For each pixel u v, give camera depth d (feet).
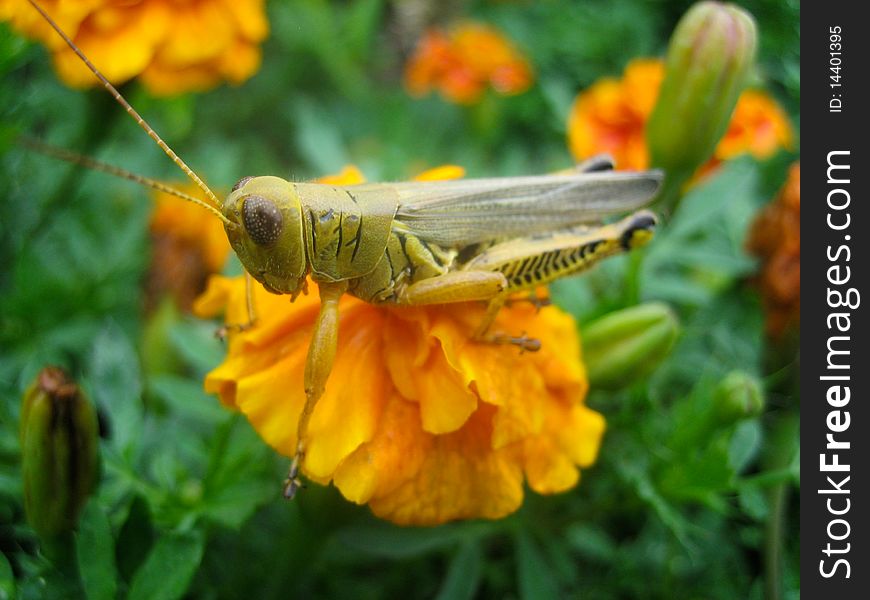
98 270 0.53
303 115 0.63
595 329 0.43
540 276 0.39
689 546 0.41
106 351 0.48
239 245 0.35
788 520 0.51
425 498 0.37
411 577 0.49
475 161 0.67
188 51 0.47
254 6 0.50
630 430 0.45
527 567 0.43
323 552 0.42
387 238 0.36
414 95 0.85
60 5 0.44
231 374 0.37
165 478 0.42
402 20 0.94
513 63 0.71
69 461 0.36
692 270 0.56
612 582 0.49
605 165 0.41
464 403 0.36
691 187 0.53
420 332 0.37
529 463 0.38
